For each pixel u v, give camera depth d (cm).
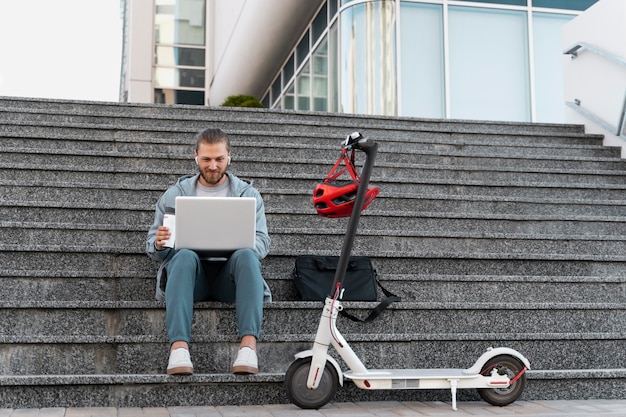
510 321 381
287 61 1465
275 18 1291
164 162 560
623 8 627
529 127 696
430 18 1012
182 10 1944
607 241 489
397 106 980
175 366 310
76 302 345
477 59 1016
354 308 366
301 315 363
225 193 370
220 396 318
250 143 603
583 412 301
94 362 328
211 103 1900
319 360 302
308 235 458
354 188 303
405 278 404
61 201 489
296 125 659
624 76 628
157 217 363
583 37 686
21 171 512
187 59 1922
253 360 318
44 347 325
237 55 1524
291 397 305
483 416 289
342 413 296
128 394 311
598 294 419
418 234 469
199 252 345
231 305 353
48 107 658
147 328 350
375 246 464
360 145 296
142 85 1866
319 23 1217
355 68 1011
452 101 1000
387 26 999
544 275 446
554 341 364
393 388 308
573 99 708
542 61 1034
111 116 638
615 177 606
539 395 338
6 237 425
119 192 497
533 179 603
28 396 303
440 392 335
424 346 353
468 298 408
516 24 1035
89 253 404
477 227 506
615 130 643
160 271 354
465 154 623
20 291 371
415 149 643
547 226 514
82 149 580
